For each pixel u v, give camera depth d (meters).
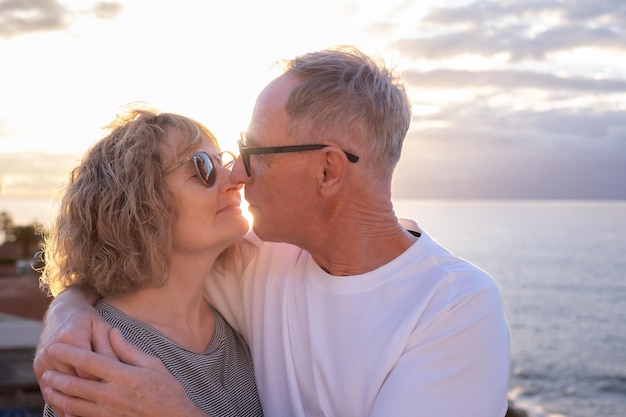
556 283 76.19
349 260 2.01
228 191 2.09
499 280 79.19
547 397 30.86
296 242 2.04
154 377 1.69
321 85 1.91
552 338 46.22
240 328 2.31
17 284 39.69
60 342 1.75
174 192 1.98
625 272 88.00
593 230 191.38
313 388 2.05
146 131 1.97
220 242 2.05
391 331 1.91
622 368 35.91
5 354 7.17
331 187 1.92
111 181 1.95
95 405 1.65
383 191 1.99
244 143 2.01
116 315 1.98
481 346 1.83
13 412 6.46
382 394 1.84
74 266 1.98
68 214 2.00
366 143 1.92
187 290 2.09
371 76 1.96
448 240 145.12
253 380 2.24
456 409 1.79
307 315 2.07
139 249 1.95
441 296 1.90
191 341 2.09
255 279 2.23
